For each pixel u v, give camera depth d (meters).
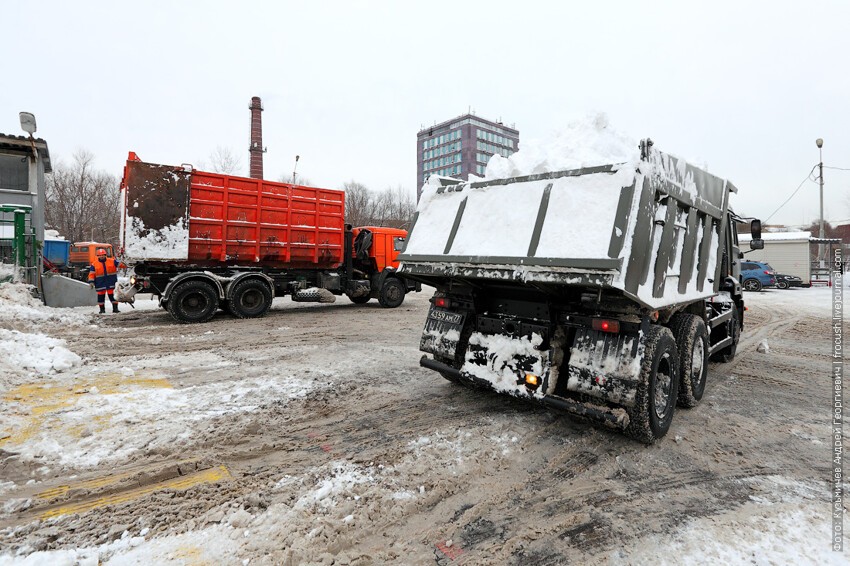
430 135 94.12
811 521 2.76
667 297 3.98
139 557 2.28
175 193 9.57
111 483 3.01
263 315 11.20
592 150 3.98
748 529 2.66
